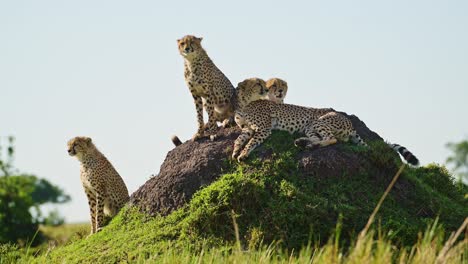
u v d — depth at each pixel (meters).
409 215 15.65
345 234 14.85
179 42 17.70
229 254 14.41
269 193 15.59
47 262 16.05
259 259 13.07
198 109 17.83
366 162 16.27
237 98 18.00
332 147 16.41
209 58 17.98
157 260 14.32
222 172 16.34
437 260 11.27
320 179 15.89
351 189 15.76
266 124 16.73
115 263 14.99
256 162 16.17
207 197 15.52
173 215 15.91
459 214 15.96
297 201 15.30
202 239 15.05
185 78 17.98
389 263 11.12
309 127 17.05
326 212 15.11
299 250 14.63
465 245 12.82
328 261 11.38
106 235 16.61
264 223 15.05
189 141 17.62
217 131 17.75
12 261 16.55
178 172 16.66
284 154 16.27
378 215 15.23
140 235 15.81
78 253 16.03
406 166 17.41
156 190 16.66
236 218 15.19
